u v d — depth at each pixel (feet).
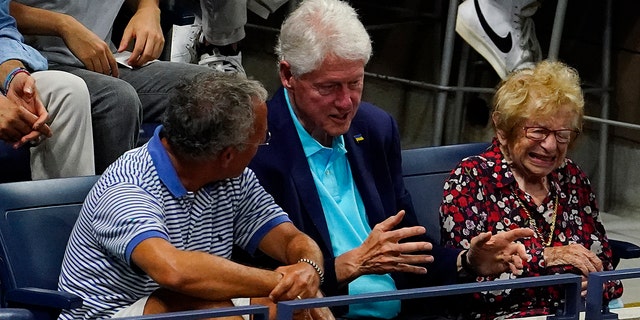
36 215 28.02
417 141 65.10
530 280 24.43
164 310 26.02
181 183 26.78
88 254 26.73
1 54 35.40
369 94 68.18
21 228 27.71
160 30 41.24
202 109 25.88
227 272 25.64
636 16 56.03
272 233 28.99
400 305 32.37
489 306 32.01
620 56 57.11
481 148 35.65
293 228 29.12
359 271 29.14
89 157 35.55
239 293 25.85
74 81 35.09
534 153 31.86
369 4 67.26
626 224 55.47
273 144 30.53
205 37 46.57
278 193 30.35
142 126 39.83
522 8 52.39
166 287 25.50
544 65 32.32
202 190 27.53
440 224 32.65
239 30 46.93
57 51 39.47
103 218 26.12
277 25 69.67
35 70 35.99
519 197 32.60
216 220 28.07
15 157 34.81
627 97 56.95
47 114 33.96
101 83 36.88
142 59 40.50
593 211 33.94
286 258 28.63
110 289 26.71
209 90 26.05
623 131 57.41
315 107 29.68
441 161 34.96
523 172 32.76
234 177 27.20
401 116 66.13
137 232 25.53
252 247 29.12
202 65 44.04
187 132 25.94
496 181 32.45
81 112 35.14
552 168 32.14
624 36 56.75
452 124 62.69
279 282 26.32
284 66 30.22
